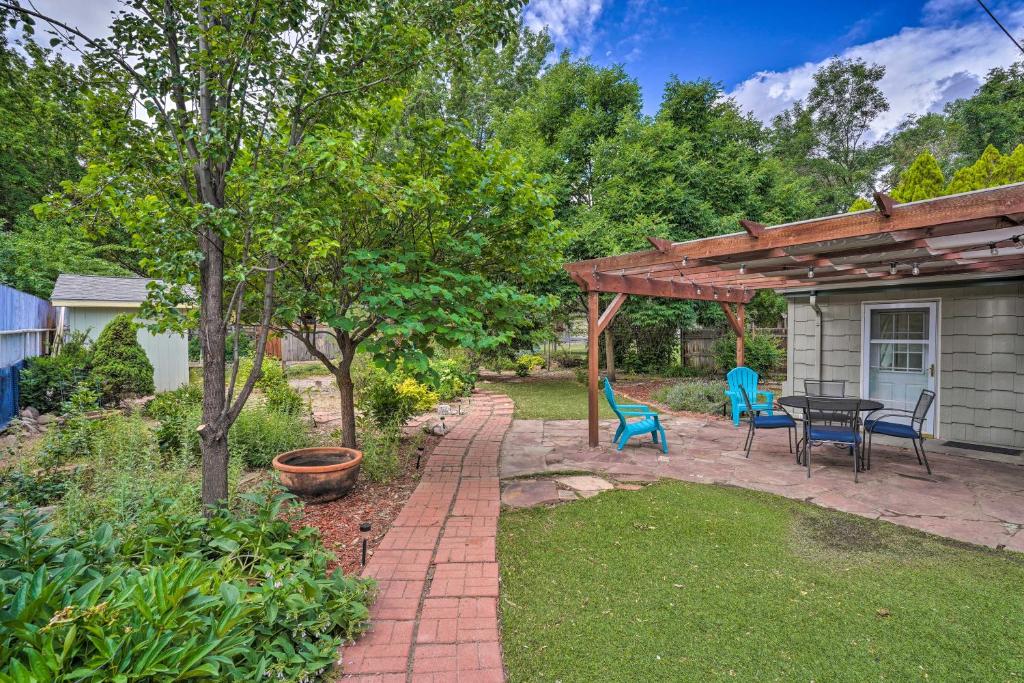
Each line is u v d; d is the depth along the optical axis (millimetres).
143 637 1588
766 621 2398
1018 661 2092
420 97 15461
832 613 2461
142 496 3031
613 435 6727
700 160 13242
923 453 4938
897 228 3477
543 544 3271
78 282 11664
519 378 13680
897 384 6965
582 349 18594
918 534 3400
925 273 6121
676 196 11555
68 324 10922
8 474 3842
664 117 14953
